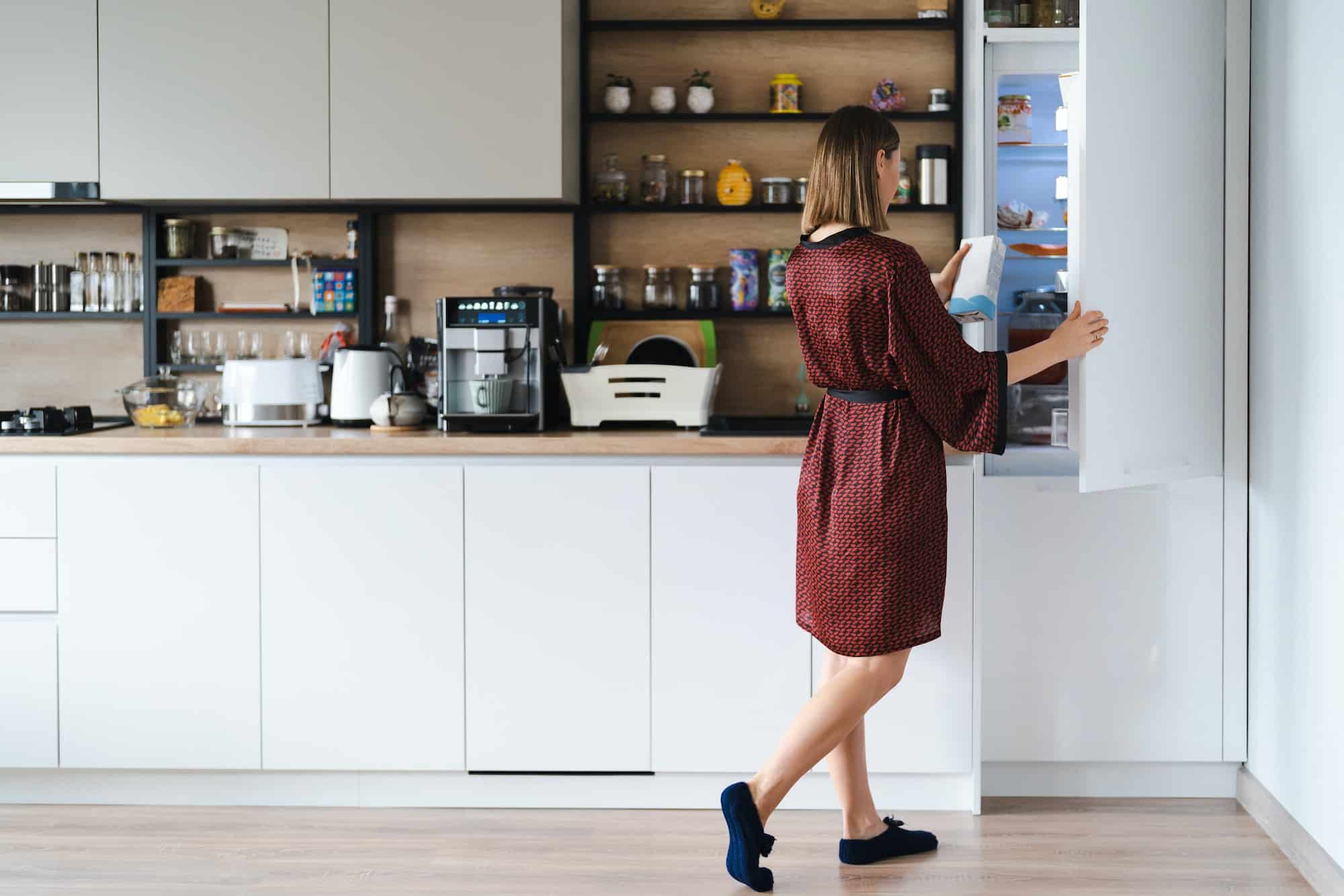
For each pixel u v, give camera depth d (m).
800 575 2.45
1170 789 2.84
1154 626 2.79
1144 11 2.47
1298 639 2.46
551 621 2.70
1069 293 2.47
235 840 2.56
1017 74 2.88
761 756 2.69
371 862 2.44
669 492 2.67
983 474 2.87
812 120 3.21
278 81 2.94
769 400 3.32
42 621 2.73
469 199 3.01
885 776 2.75
